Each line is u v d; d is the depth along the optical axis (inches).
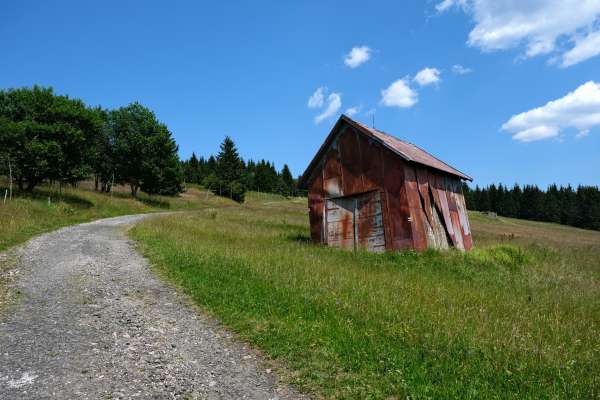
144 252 549.3
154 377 205.5
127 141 2003.0
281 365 223.0
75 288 370.3
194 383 201.2
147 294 357.7
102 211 1344.7
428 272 514.9
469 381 199.3
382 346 237.5
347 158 725.9
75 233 754.2
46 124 1291.8
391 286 389.7
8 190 1256.2
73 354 229.3
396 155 656.4
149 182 2084.2
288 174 5359.3
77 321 283.9
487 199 4611.2
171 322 288.7
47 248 574.6
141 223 912.9
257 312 298.7
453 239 750.5
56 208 1079.0
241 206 2497.5
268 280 381.1
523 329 283.7
